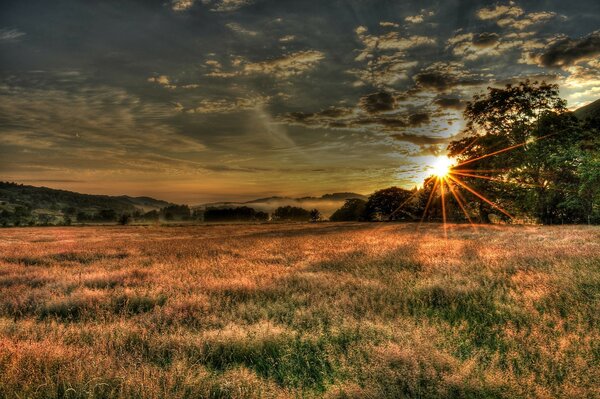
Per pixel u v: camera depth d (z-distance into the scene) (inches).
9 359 172.7
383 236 1107.9
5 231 2239.2
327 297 300.2
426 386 148.7
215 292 339.3
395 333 205.6
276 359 188.2
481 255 512.1
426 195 2901.1
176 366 164.6
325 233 1475.1
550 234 850.8
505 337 195.8
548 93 1588.3
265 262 567.2
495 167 1659.7
